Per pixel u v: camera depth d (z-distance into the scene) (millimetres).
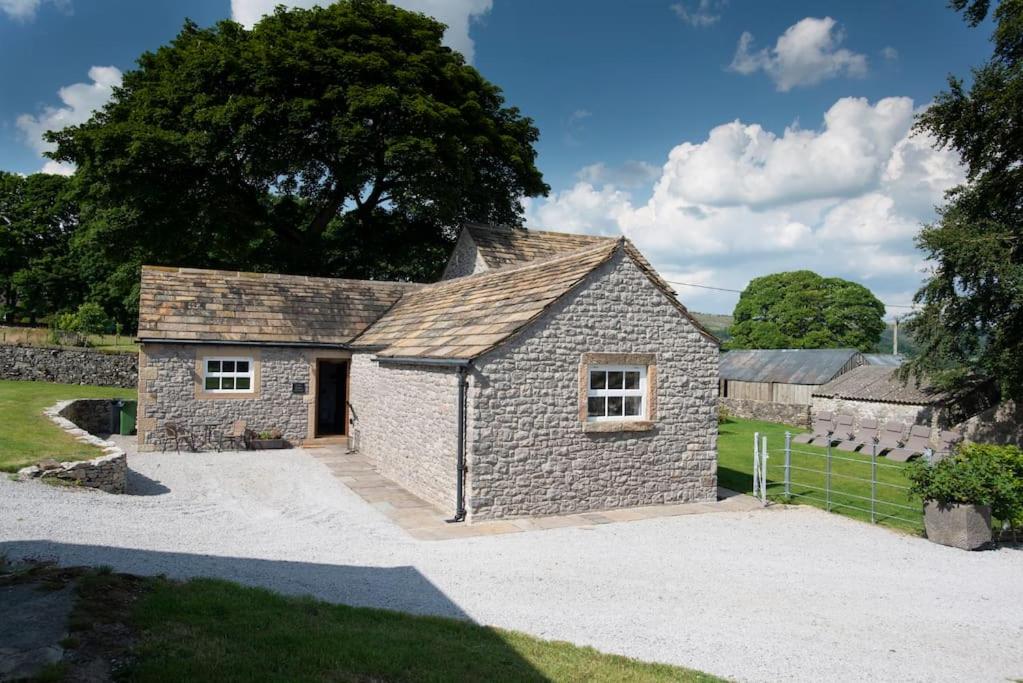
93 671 4500
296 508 12312
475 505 11664
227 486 13961
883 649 7000
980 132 21000
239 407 18812
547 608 7676
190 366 18250
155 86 28156
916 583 9250
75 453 12922
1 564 6703
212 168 27391
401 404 14984
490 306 14461
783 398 33500
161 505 11695
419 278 37000
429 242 35812
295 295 21062
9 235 50000
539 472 12258
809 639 7168
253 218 31281
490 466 11797
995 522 12281
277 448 19109
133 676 4461
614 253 13016
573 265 13633
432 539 10555
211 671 4656
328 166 30391
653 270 15445
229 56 26188
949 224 21297
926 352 23031
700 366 14016
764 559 10102
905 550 10852
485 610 7469
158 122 26750
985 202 21906
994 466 11281
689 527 11867
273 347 19203
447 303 17172
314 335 19719
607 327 12969
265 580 7719
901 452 21906
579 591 8336
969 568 10008
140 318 18141
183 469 15586
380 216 35469
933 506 11344
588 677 5574
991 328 22078
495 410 11852
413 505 12844
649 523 12062
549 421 12344
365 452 17922
